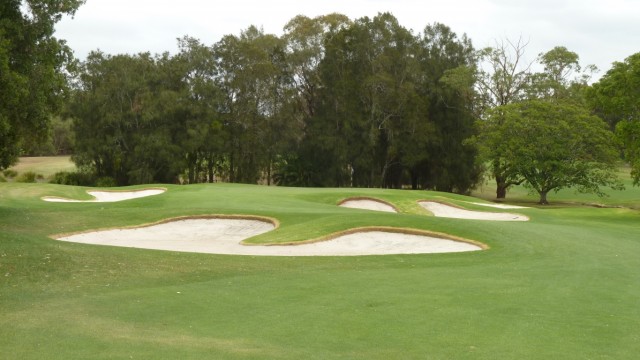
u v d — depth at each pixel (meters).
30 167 88.50
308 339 9.03
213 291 12.62
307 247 21.95
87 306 11.03
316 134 72.38
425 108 70.62
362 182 76.00
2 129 23.39
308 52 75.00
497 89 70.19
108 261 15.55
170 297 11.94
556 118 57.16
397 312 10.78
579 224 30.17
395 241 22.94
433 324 9.95
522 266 16.67
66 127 103.31
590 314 10.77
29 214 28.03
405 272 15.49
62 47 27.58
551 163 55.97
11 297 11.52
